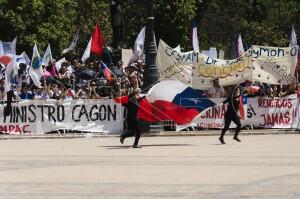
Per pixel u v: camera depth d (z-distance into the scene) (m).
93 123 31.70
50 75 32.94
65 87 33.00
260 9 93.81
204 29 90.69
